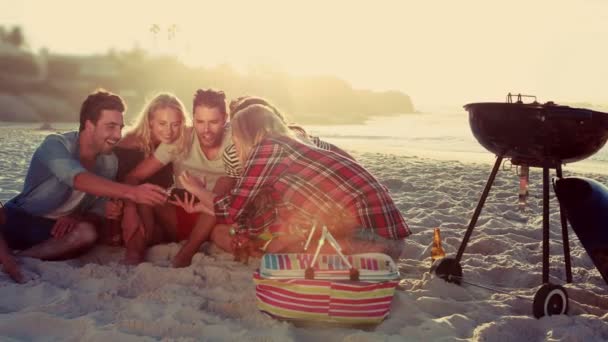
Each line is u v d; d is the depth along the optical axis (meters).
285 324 2.99
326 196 3.28
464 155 16.20
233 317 3.18
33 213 3.98
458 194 7.49
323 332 2.97
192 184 3.71
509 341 2.97
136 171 4.07
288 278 2.92
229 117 4.34
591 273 4.09
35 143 15.06
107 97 3.83
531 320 3.19
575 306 3.43
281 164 3.28
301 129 3.85
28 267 3.73
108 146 3.89
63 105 67.38
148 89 86.94
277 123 3.38
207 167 4.05
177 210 4.30
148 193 3.76
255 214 3.59
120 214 4.06
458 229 5.35
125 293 3.49
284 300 2.95
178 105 3.93
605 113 3.17
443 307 3.37
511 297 3.55
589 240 3.36
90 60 86.38
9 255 3.64
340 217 3.30
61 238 3.93
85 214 4.23
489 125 3.36
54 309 3.13
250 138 3.32
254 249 3.90
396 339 2.86
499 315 3.32
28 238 3.99
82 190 3.76
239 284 3.58
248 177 3.28
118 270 3.76
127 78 87.75
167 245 4.23
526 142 3.27
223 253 4.28
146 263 3.78
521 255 4.51
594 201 3.44
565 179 3.55
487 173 10.00
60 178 3.76
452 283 3.73
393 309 3.27
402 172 10.04
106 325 2.93
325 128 47.81
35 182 3.89
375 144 22.52
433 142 24.94
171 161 4.11
